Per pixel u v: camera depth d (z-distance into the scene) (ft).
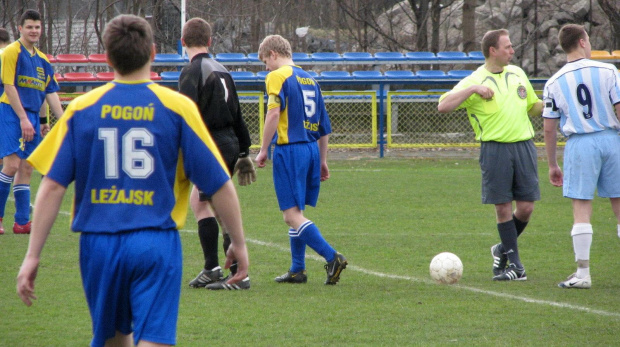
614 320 57.52
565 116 70.23
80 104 33.68
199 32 67.97
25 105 95.86
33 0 329.72
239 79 221.46
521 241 96.99
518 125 72.95
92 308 34.14
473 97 73.05
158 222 33.37
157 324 32.45
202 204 69.62
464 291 68.59
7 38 105.19
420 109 232.12
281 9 367.66
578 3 350.02
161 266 33.06
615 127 69.41
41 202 33.12
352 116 231.71
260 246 92.73
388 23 382.83
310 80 73.15
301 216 71.82
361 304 63.21
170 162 33.94
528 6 351.46
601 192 70.44
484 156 73.51
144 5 314.76
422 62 250.57
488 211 123.54
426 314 59.52
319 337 52.54
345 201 135.64
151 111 33.50
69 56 236.02
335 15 369.91
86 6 369.30
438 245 93.71
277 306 62.44
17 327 54.60
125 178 33.30
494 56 73.41
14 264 77.25
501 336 52.80
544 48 340.80
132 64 33.68
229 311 60.49
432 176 174.60
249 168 73.00
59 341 51.19
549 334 53.31
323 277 75.92
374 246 93.09
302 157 71.41
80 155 33.37
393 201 135.54
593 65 69.41
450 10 344.90
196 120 34.12
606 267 80.23
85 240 33.53
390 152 233.14
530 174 73.77
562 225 109.70
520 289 69.51
